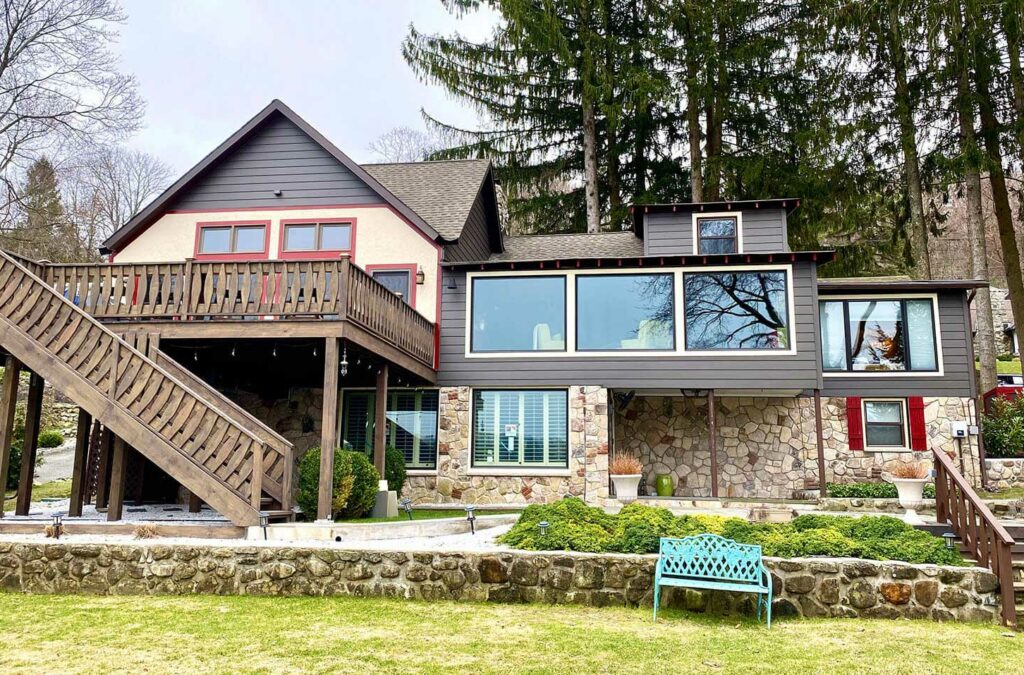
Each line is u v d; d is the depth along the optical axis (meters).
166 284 10.13
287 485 8.78
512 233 24.38
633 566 6.70
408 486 13.80
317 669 4.79
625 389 13.64
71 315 8.97
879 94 18.31
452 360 13.96
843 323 14.27
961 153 16.56
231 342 10.56
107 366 8.73
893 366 14.02
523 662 4.98
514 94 21.52
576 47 20.77
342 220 14.66
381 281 14.40
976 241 17.81
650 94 19.17
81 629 5.74
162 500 13.08
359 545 7.43
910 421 13.79
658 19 19.89
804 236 19.55
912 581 6.48
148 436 8.37
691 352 13.20
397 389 14.33
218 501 8.09
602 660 5.04
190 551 7.14
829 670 4.93
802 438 14.06
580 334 13.61
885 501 11.92
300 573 7.02
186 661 4.93
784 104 20.02
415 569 6.93
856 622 6.25
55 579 7.19
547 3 19.00
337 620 6.05
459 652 5.18
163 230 15.01
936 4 15.86
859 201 18.50
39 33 20.86
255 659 4.98
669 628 5.91
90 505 12.02
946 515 7.95
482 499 13.48
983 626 6.20
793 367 12.91
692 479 14.35
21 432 17.78
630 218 21.81
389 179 17.25
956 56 16.52
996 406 15.11
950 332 13.95
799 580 6.52
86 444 10.49
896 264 20.36
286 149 15.05
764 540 6.98
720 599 6.52
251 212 14.88
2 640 5.43
